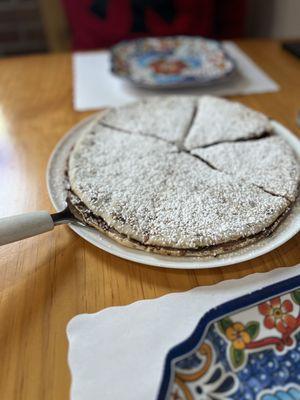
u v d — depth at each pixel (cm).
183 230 28
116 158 36
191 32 88
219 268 28
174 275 27
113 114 44
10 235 26
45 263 28
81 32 91
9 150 41
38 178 37
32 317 25
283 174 34
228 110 44
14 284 27
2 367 22
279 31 96
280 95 51
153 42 64
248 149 37
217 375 20
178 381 19
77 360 22
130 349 23
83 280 27
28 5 114
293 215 31
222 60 58
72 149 39
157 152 37
